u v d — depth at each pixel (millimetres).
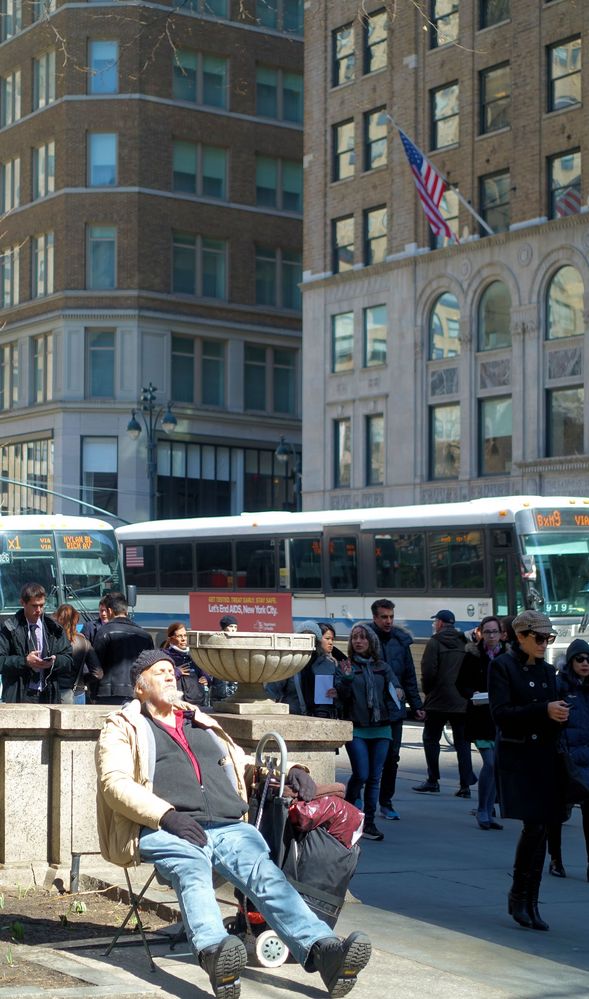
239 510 56500
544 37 38594
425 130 42500
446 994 6879
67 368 54094
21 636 11289
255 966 7324
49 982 6594
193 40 54969
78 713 9039
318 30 46594
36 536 28453
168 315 54438
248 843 6906
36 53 56156
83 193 54219
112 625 14109
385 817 14078
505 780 8930
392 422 43344
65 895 8875
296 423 57969
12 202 58000
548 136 38500
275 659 9578
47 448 55156
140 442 53656
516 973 7535
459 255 41125
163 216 54562
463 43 41188
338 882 7168
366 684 12953
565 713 8734
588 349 37188
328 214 46188
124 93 54062
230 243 56219
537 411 38625
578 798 8859
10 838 9117
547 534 25609
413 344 42562
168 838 6770
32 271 56625
